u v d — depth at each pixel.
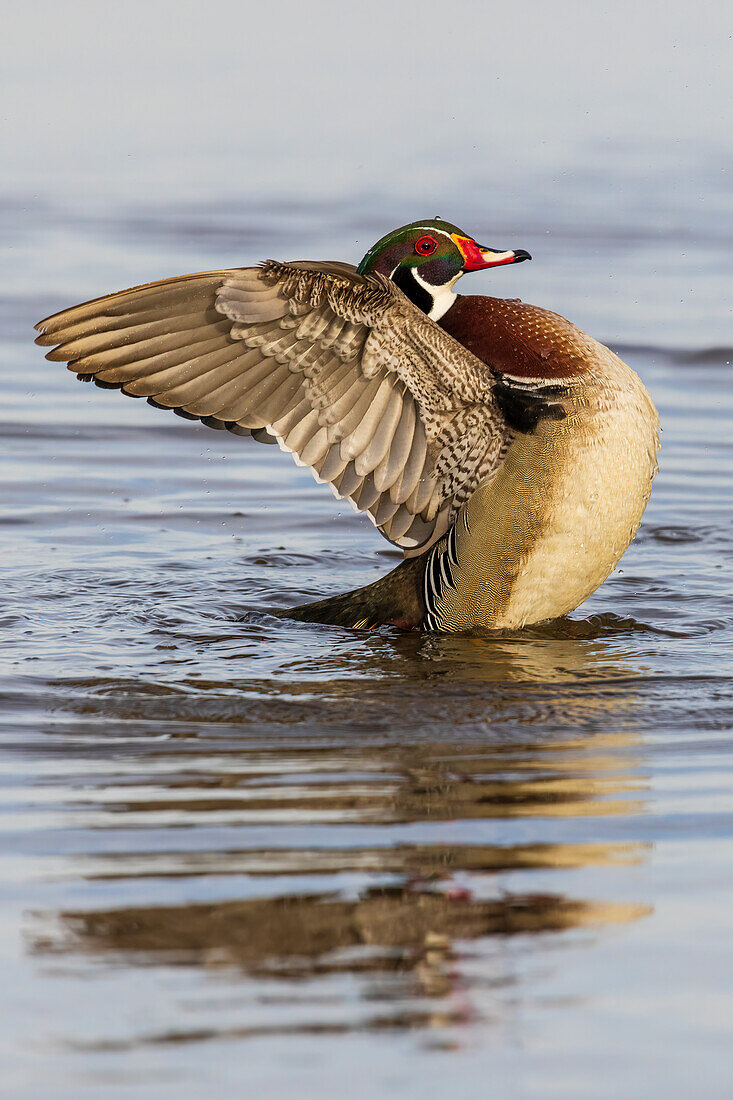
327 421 10.45
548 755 8.54
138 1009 5.84
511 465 10.75
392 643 10.98
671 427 17.78
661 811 7.70
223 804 7.79
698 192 29.98
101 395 19.12
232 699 9.57
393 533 10.98
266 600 12.30
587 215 27.98
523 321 10.98
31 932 6.41
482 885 6.86
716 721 9.15
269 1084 5.37
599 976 6.09
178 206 28.38
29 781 8.14
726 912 6.62
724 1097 5.32
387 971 6.08
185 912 6.56
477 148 34.31
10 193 29.50
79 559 13.34
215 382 10.20
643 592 12.46
